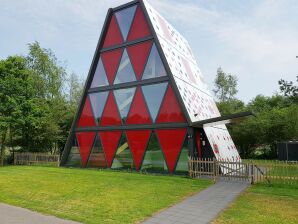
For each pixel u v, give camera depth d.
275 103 57.09
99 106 23.84
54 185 15.09
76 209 10.18
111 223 8.58
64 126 40.62
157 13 25.05
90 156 23.77
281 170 15.53
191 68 26.98
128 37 23.06
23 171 21.80
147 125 20.69
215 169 17.17
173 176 18.53
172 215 9.51
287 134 36.94
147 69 21.47
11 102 29.66
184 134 19.00
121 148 21.95
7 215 9.52
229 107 50.69
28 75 32.72
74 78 50.59
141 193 12.95
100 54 24.59
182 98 19.45
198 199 11.91
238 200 11.71
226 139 25.98
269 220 8.86
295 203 11.19
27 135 35.66
